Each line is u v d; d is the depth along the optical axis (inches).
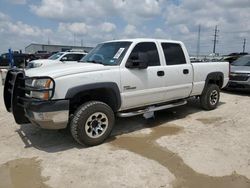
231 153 177.5
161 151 180.9
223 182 142.2
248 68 407.2
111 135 212.8
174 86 242.1
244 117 266.4
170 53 241.9
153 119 256.2
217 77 296.4
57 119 171.9
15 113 185.6
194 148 185.5
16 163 164.4
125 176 147.6
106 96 200.2
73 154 176.7
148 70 218.1
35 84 172.2
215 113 283.1
